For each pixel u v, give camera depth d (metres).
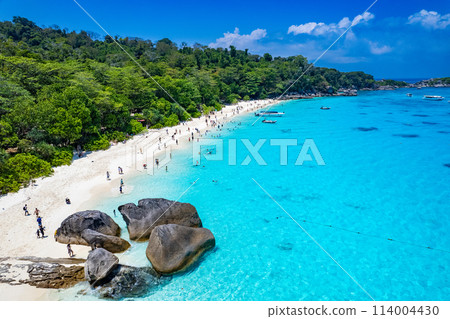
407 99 147.62
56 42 135.75
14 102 41.22
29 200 31.80
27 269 20.84
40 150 39.69
